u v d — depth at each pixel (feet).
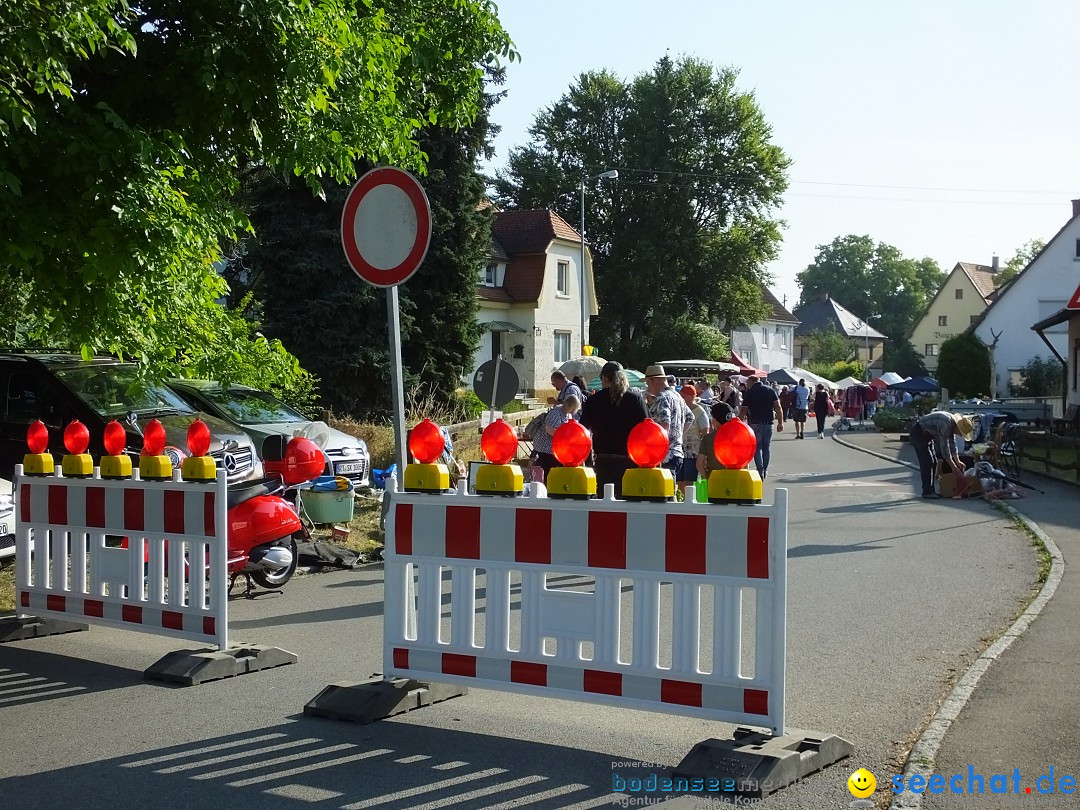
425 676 18.83
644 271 206.39
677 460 40.04
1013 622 26.14
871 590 31.04
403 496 19.01
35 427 25.66
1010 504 51.98
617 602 17.06
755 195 212.02
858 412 171.01
